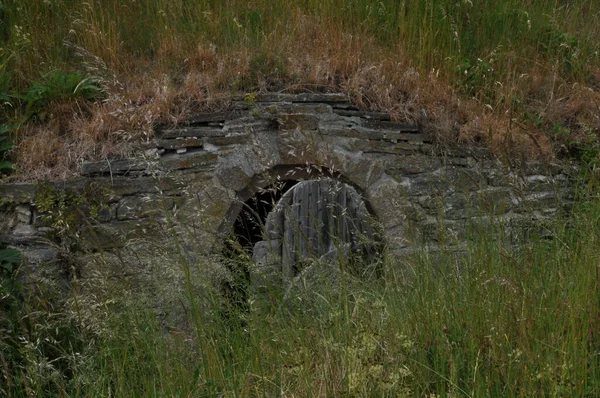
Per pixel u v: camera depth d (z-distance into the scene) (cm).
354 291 455
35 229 536
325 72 644
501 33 793
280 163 602
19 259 521
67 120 586
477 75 714
